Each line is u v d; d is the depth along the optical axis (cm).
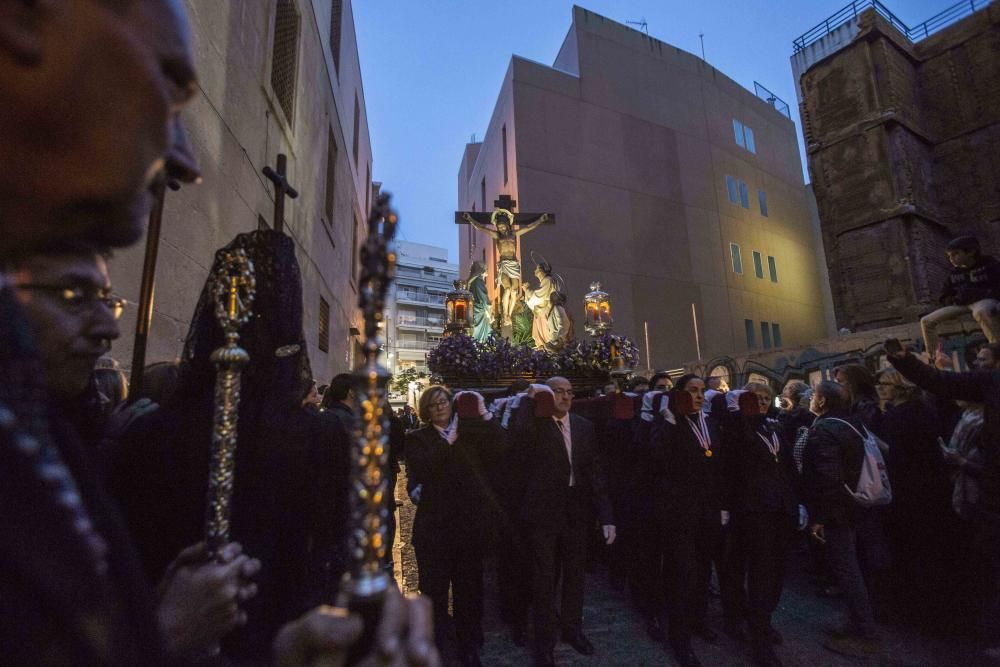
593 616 385
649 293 2200
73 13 32
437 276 5494
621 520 434
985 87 1345
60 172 32
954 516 330
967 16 1392
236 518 124
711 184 2517
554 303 1020
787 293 2667
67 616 26
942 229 1327
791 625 362
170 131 40
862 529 357
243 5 541
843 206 1353
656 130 2425
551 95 2208
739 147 2702
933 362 345
